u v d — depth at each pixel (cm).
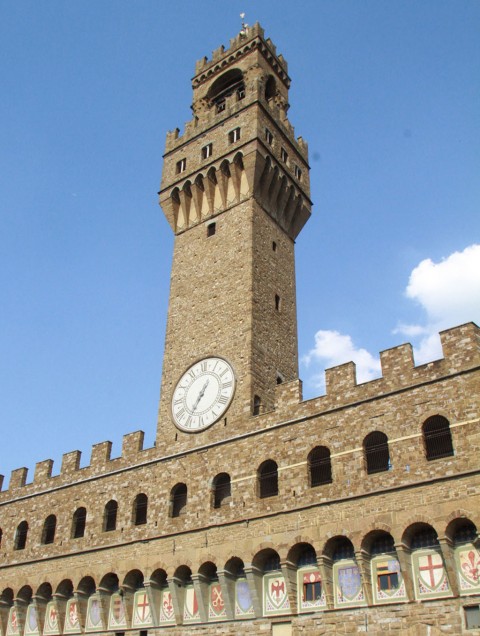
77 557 5312
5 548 5962
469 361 3972
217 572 4422
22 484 6316
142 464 5319
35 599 5419
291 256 6525
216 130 6788
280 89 7500
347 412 4338
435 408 3972
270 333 5653
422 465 3872
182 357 5722
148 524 4997
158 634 4606
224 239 6156
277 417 4694
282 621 4103
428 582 3672
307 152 7325
